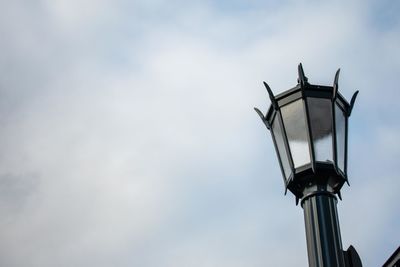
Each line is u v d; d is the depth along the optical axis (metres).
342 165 8.70
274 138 9.09
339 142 8.70
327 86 8.83
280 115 8.88
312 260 8.01
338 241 8.09
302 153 8.62
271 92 8.99
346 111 8.98
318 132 8.65
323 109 8.76
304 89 8.77
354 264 8.09
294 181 8.59
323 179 8.48
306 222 8.34
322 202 8.36
